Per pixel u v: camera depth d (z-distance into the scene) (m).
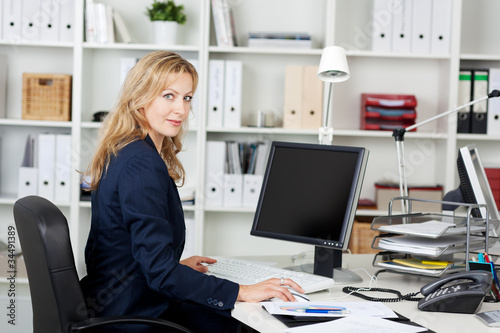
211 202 3.37
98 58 3.57
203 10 3.29
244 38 3.61
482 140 3.64
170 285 1.45
